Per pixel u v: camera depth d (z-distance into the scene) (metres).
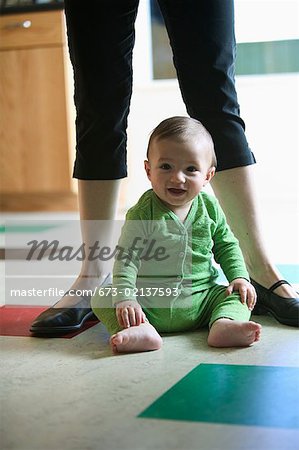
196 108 1.41
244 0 3.49
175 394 0.94
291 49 3.49
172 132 1.29
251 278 1.43
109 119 1.39
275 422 0.83
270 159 3.50
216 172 1.42
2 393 0.97
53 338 1.30
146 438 0.79
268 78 3.43
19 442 0.79
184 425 0.83
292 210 3.15
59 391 0.98
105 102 1.38
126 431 0.82
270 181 3.53
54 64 3.41
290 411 0.87
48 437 0.81
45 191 3.54
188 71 1.39
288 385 0.97
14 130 3.51
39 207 3.64
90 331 1.35
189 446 0.77
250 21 3.50
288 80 3.42
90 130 1.40
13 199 3.65
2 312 1.51
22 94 3.46
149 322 1.29
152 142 1.32
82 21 1.34
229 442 0.78
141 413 0.87
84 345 1.24
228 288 1.32
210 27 1.36
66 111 3.44
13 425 0.85
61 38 3.37
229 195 1.42
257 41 3.51
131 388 0.98
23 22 3.39
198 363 1.09
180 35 1.38
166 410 0.88
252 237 1.42
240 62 3.55
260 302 1.41
